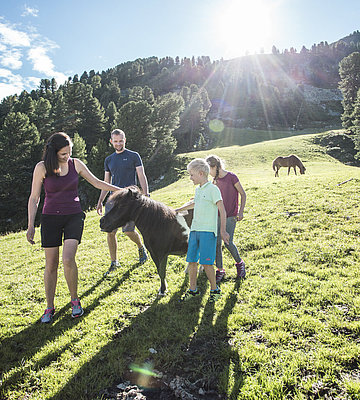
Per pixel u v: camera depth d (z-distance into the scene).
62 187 4.31
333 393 2.73
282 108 117.00
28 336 4.16
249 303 4.40
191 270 4.44
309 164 35.97
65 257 4.23
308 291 4.57
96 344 3.75
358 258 5.49
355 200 8.98
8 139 41.38
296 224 7.83
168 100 58.59
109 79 163.00
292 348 3.36
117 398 2.95
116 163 6.20
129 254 7.34
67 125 62.22
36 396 3.02
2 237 13.21
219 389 2.95
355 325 3.54
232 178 5.21
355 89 69.19
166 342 3.72
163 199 14.28
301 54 199.75
